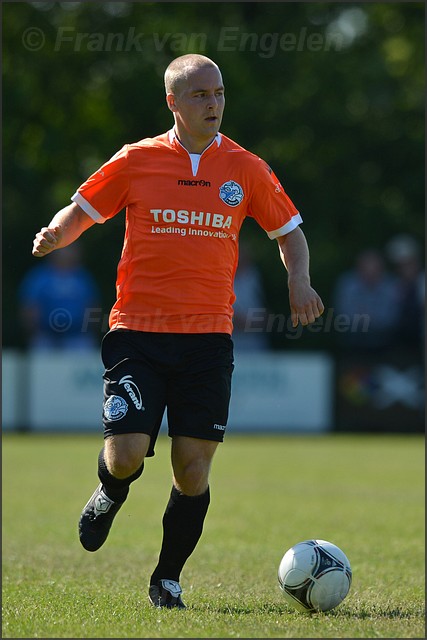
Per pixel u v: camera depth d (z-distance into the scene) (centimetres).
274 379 7512
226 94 10181
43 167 10481
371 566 2661
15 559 2777
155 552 2973
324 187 10612
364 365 7550
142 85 9925
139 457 1994
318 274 10050
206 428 2031
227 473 5191
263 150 10462
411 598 2175
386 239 10469
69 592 2223
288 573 2005
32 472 5097
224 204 2083
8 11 9812
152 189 2075
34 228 10206
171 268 2052
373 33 10744
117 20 9844
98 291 9775
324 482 4838
